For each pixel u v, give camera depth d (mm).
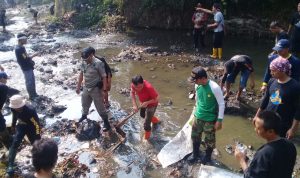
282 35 7859
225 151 6805
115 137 7320
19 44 8641
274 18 14133
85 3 17562
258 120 3514
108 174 6195
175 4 15070
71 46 13906
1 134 6367
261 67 11234
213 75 10594
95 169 6336
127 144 7086
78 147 7020
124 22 16125
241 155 4086
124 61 12000
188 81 10227
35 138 5984
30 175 6008
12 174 6086
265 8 14352
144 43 14094
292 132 5047
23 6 26453
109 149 6922
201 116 5945
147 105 6793
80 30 16406
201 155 6551
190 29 15602
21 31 16891
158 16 15727
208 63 11680
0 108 6289
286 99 4934
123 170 6305
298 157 6496
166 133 7488
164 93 9469
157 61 11984
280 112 5016
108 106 8383
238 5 14664
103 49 13477
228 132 7535
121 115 8289
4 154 6781
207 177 5637
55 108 8500
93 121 7582
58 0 18547
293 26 9805
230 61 8312
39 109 8570
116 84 10117
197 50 12953
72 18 17406
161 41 14336
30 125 5898
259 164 3416
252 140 7211
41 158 3145
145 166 6391
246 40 14211
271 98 5105
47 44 14305
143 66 11516
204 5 15094
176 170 6207
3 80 6633
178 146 6625
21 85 10164
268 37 14203
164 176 6105
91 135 7301
